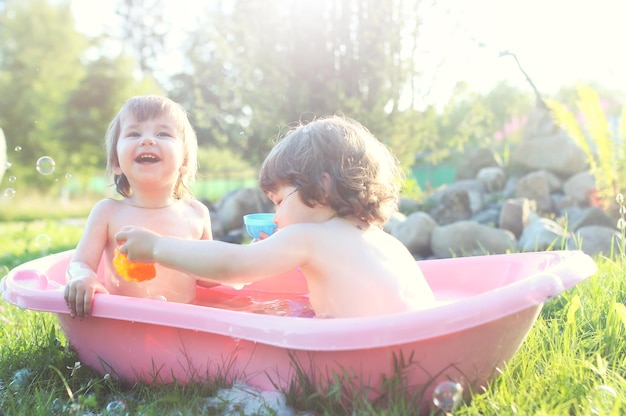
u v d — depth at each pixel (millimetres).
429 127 5719
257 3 5621
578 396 1439
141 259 1540
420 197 6266
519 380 1554
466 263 2121
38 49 16406
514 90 13906
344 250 1511
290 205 1591
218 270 1461
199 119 7238
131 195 2045
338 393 1346
